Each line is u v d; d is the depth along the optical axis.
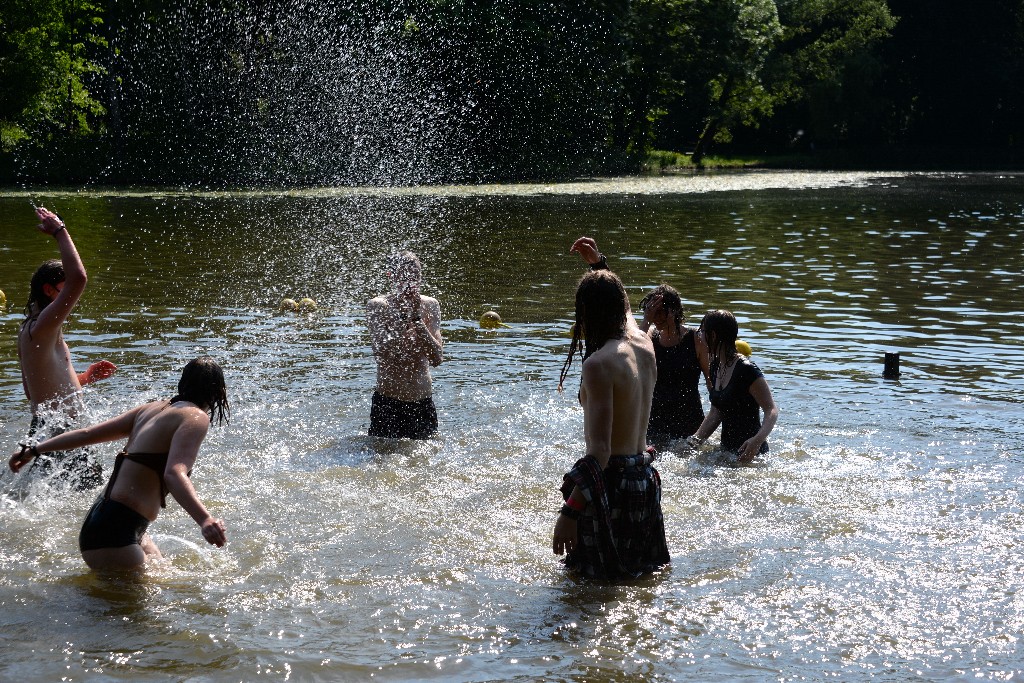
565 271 14.98
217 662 3.93
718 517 5.51
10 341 9.70
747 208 26.58
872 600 4.50
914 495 5.83
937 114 62.88
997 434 7.00
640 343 4.86
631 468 4.77
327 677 3.83
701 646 4.08
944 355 9.50
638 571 4.80
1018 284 13.84
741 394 6.68
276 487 5.98
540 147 39.03
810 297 12.71
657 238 19.38
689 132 61.34
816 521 5.44
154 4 34.81
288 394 8.01
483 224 21.81
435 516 5.56
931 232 20.67
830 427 7.16
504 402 7.86
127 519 4.77
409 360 6.94
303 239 18.77
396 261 6.99
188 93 34.59
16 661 3.93
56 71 34.09
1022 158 60.62
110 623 4.27
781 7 56.03
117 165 34.62
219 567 4.85
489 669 3.89
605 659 3.97
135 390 7.96
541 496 5.90
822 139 61.03
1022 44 61.38
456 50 35.19
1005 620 4.30
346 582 4.70
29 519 5.47
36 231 19.20
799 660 3.97
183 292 12.77
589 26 40.06
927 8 59.34
